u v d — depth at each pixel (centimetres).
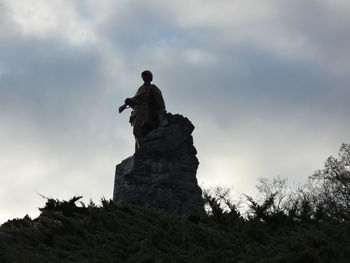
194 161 4459
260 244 2608
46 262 2497
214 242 2656
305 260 2211
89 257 2580
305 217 2797
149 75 4722
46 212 3098
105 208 3141
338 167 4650
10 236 2775
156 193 4238
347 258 2181
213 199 3238
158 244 2642
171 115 4541
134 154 4444
